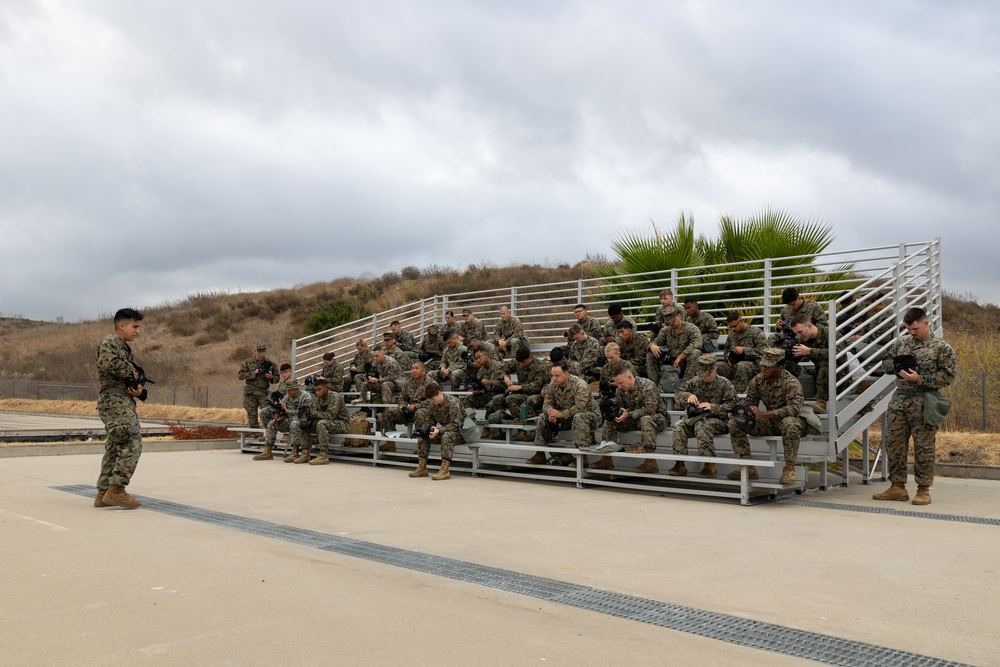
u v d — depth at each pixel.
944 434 14.06
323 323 40.75
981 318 36.84
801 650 3.86
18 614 4.37
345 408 13.83
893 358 8.88
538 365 11.98
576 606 4.59
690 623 4.29
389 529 7.09
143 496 9.18
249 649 3.79
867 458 11.23
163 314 61.12
